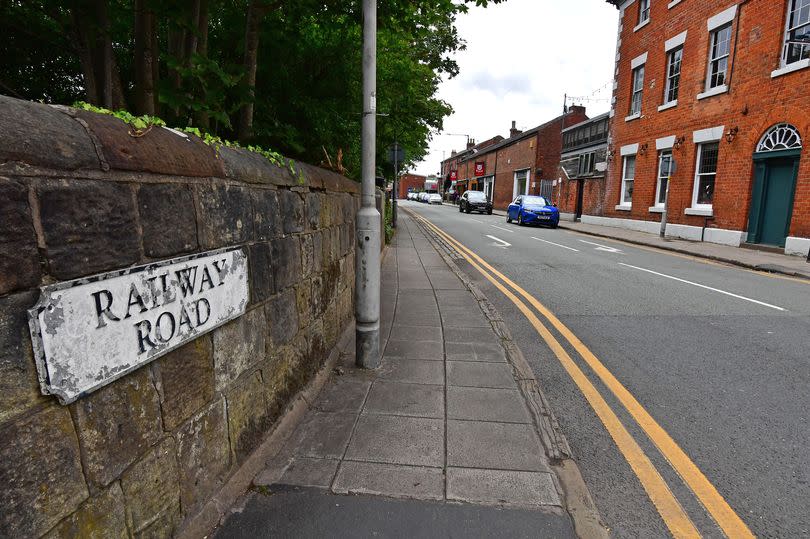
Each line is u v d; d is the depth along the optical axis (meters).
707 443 3.11
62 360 1.33
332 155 5.95
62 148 1.33
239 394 2.43
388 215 14.99
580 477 2.65
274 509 2.27
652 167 17.86
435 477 2.57
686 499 2.55
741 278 9.12
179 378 1.92
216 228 2.13
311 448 2.81
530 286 8.12
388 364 4.20
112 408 1.55
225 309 2.23
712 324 5.84
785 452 3.02
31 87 3.89
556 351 4.82
